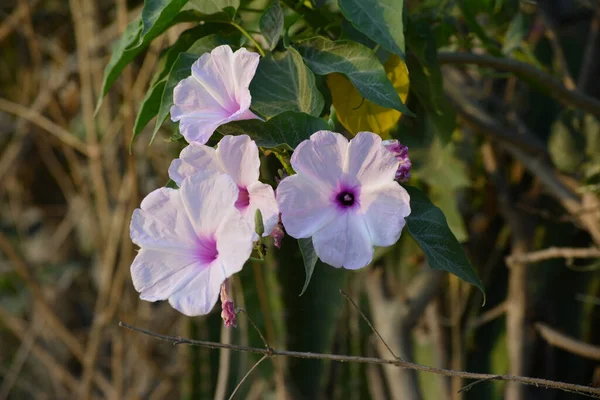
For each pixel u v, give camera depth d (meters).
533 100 2.32
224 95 1.26
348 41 1.32
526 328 2.12
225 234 1.20
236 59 1.25
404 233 1.98
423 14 1.57
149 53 2.23
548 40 2.32
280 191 1.20
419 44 1.45
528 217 2.20
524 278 2.12
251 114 1.25
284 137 1.24
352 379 2.19
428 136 1.73
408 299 1.94
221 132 1.25
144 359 2.86
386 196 1.20
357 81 1.30
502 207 2.18
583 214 2.00
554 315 2.28
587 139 1.84
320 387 1.93
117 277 2.58
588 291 2.25
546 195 2.24
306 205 1.20
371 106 1.36
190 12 1.38
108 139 2.56
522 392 2.08
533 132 2.31
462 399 2.19
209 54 1.27
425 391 2.20
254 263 1.87
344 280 1.91
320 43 1.33
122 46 1.39
